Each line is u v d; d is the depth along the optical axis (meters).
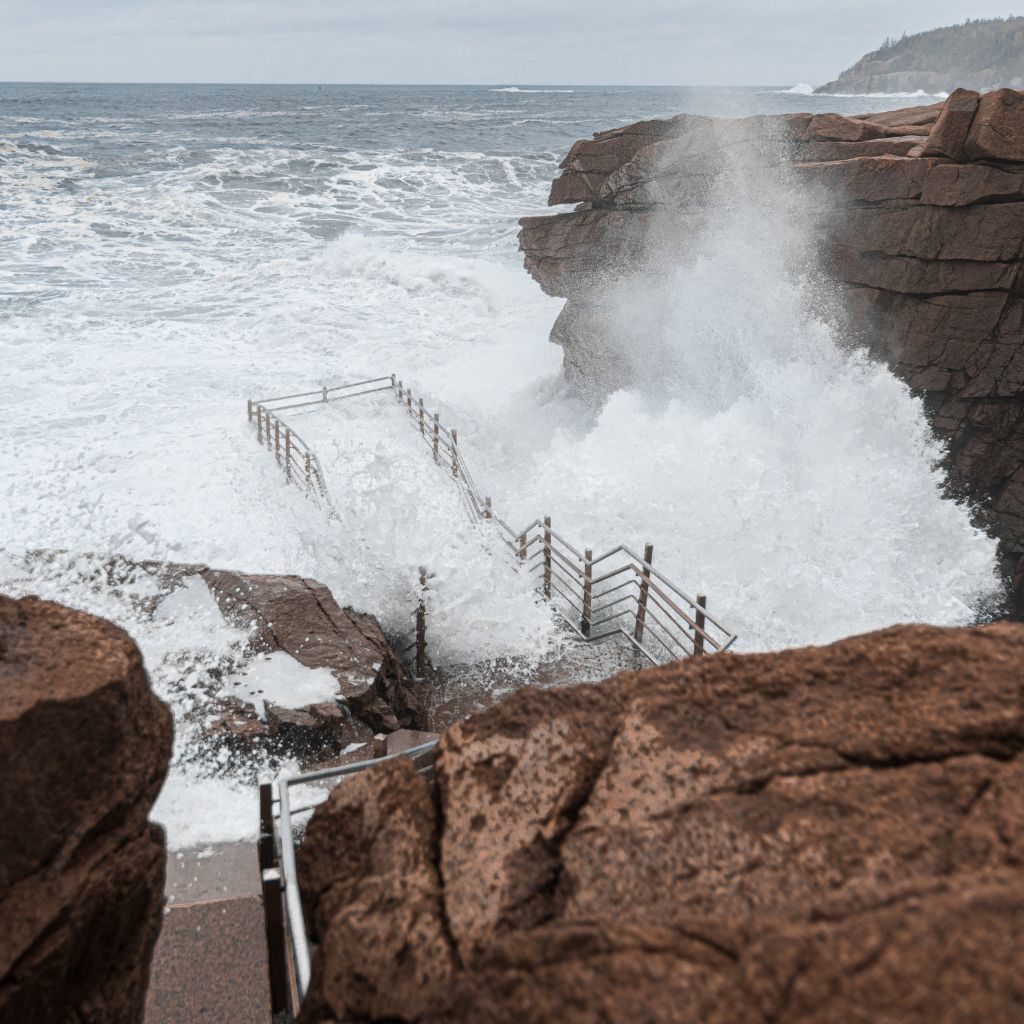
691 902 1.75
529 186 49.44
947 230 14.15
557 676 7.80
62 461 11.44
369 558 9.20
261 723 6.20
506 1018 1.59
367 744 6.23
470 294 24.14
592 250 19.00
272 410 13.98
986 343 14.11
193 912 3.58
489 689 7.68
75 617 2.13
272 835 3.04
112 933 2.06
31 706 1.83
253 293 23.64
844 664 2.19
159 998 3.23
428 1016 1.69
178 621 7.59
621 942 1.62
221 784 5.59
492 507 12.11
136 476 11.01
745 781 1.97
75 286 23.39
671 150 17.66
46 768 1.87
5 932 1.79
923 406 14.58
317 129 89.69
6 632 2.03
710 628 9.88
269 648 7.17
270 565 8.73
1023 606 12.62
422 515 10.59
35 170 48.56
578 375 17.94
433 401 15.62
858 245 15.13
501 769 2.19
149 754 2.12
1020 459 14.20
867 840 1.76
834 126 16.81
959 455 14.44
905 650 2.17
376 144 74.38
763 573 11.20
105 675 1.97
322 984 1.96
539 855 1.99
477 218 37.66
